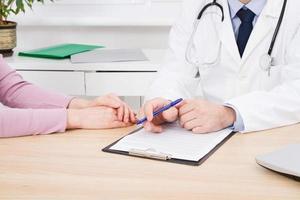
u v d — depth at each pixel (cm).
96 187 75
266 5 147
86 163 87
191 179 78
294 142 99
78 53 218
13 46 216
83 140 102
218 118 108
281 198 71
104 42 245
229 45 151
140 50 228
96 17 236
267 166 80
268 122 111
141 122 111
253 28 149
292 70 132
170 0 237
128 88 201
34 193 73
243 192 73
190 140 101
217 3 154
